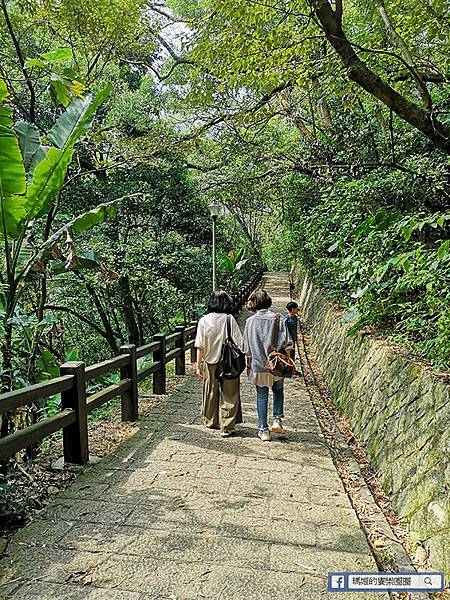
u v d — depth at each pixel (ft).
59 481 12.89
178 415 19.20
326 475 13.57
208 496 12.13
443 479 10.32
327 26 13.03
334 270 27.94
